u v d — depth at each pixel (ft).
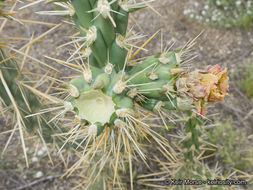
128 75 0.27
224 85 0.26
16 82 0.31
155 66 0.26
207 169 0.46
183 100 0.27
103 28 0.24
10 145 0.60
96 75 0.25
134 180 0.57
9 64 0.30
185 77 0.26
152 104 0.28
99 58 0.26
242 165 0.58
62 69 0.61
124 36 0.27
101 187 0.48
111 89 0.25
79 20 0.26
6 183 0.57
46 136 0.39
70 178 0.58
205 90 0.25
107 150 0.37
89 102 0.25
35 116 0.35
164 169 0.56
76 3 0.24
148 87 0.26
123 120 0.25
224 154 0.59
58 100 0.34
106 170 0.46
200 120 0.40
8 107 0.32
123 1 0.26
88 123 0.25
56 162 0.60
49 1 0.26
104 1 0.22
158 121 0.57
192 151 0.42
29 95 0.33
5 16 0.25
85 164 0.49
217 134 0.60
